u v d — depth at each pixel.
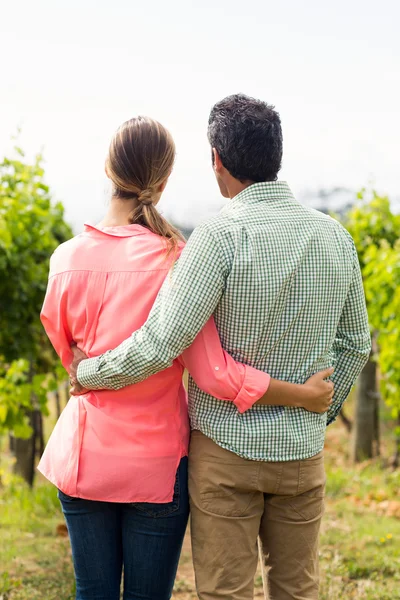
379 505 5.48
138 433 1.92
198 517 1.95
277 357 1.90
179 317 1.79
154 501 1.92
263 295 1.84
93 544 1.98
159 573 1.98
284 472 1.91
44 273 5.91
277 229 1.88
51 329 2.04
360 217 8.12
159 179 2.03
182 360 1.95
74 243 2.00
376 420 7.94
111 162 2.02
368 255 7.04
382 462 7.50
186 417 2.02
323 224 1.96
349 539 4.34
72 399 2.03
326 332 1.97
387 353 6.55
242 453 1.87
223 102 1.98
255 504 1.94
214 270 1.82
